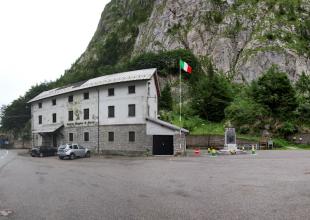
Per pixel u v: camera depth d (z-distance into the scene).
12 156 45.09
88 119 46.66
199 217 8.91
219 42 95.56
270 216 8.92
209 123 67.81
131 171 21.20
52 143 52.81
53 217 9.12
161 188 13.88
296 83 82.44
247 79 85.69
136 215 9.21
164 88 77.12
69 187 14.70
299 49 88.62
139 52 111.19
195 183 15.17
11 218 9.11
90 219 8.84
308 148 54.00
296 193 12.20
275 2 99.75
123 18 145.38
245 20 97.56
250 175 17.84
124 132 42.44
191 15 105.75
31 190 14.02
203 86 75.00
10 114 87.94
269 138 58.72
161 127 40.03
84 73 105.50
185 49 90.81
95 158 37.56
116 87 43.88
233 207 10.07
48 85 93.38
